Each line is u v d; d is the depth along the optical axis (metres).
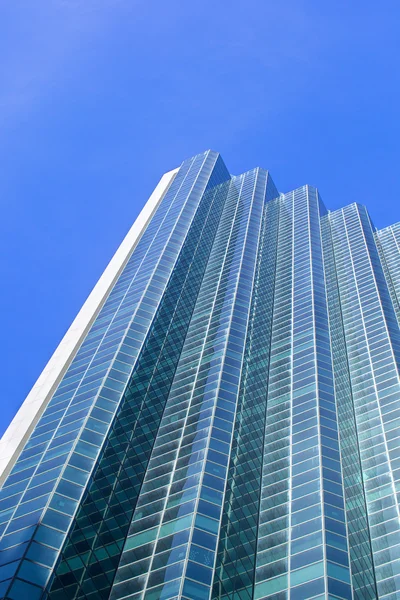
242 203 150.12
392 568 60.28
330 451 69.50
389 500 69.12
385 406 83.69
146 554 55.28
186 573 50.84
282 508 63.25
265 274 117.25
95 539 55.06
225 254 121.19
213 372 81.38
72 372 80.00
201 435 69.38
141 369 79.31
